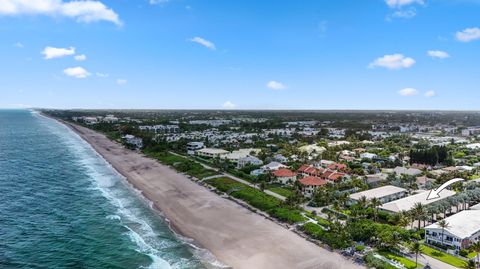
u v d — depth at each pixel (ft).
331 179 404.77
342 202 323.78
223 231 268.41
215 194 368.68
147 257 221.25
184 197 355.36
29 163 512.22
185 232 265.13
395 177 441.27
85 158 577.84
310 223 273.33
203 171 464.65
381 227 250.16
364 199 316.19
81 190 372.99
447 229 242.78
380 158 576.61
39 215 291.58
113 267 206.49
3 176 424.05
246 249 238.07
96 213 299.99
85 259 215.31
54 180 413.80
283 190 382.01
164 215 300.81
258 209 319.88
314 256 227.81
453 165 547.90
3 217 284.00
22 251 223.71
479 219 269.85
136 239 248.32
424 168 505.66
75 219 284.20
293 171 442.91
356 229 249.96
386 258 221.66
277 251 234.99
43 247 230.68
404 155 615.57
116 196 355.15
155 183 413.18
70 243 237.86
